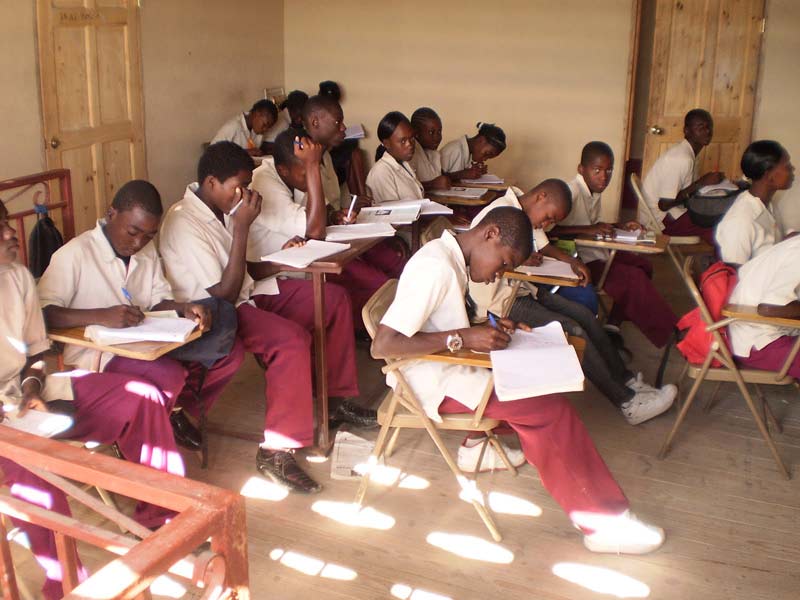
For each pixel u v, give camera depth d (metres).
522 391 2.17
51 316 2.47
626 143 6.72
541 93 6.82
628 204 8.16
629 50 6.54
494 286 3.14
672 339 3.73
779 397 3.77
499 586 2.42
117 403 2.43
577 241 3.79
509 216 2.38
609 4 6.50
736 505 2.88
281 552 2.56
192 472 3.03
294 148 3.29
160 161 5.89
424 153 5.03
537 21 6.69
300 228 3.35
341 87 7.37
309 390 2.96
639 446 3.30
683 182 5.23
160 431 2.49
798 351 2.98
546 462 2.51
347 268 4.05
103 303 2.67
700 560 2.57
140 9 5.53
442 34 6.96
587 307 3.71
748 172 3.64
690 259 3.15
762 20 6.22
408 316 2.34
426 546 2.61
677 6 6.30
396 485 2.96
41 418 2.25
